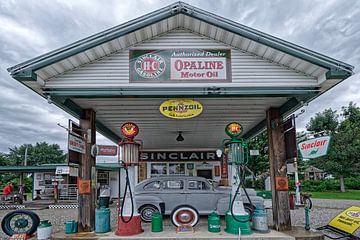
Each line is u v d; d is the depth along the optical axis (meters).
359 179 29.45
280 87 5.99
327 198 20.27
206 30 6.05
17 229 7.17
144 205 9.43
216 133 11.66
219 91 5.97
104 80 5.96
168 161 15.52
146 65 6.04
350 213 7.27
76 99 6.72
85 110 7.48
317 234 6.46
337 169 24.84
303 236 6.26
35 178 20.61
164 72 6.03
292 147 6.67
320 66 5.60
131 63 6.04
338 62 5.53
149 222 9.28
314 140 6.40
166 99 6.82
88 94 5.89
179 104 6.08
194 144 14.58
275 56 5.96
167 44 6.14
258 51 6.03
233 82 6.02
